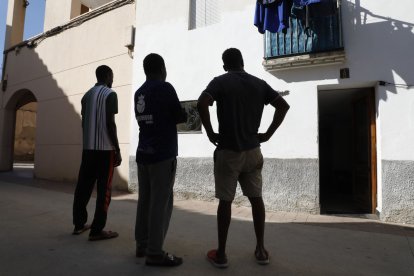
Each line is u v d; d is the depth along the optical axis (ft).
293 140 17.53
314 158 17.04
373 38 16.22
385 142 15.65
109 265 8.58
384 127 15.71
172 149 8.82
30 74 34.55
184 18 22.26
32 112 65.62
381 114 15.81
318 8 16.21
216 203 19.40
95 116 11.14
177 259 8.82
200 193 20.15
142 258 9.18
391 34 15.93
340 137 31.24
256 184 9.07
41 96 32.99
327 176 31.60
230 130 8.64
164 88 8.98
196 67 21.31
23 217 14.20
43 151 31.81
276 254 9.97
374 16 16.28
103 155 11.00
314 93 17.25
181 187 20.81
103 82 11.97
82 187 11.50
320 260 9.58
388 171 15.49
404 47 15.66
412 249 10.94
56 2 34.96
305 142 17.28
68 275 7.86
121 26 26.50
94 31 28.58
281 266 8.93
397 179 15.29
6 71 37.78
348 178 26.61
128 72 25.48
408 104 15.39
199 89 21.03
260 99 8.96
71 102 29.81
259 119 9.04
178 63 22.11
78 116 29.04
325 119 30.01
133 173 23.31
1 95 38.01
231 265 8.84
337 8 16.62
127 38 25.17
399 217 15.10
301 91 17.54
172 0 22.99
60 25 31.48
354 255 10.19
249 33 19.44
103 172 11.00
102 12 28.04
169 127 8.90
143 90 9.26
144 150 8.86
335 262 9.45
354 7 16.67
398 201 15.20
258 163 8.96
